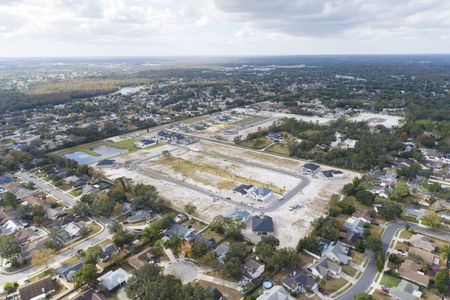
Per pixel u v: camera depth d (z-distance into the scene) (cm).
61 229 10806
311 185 14475
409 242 9981
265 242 9512
